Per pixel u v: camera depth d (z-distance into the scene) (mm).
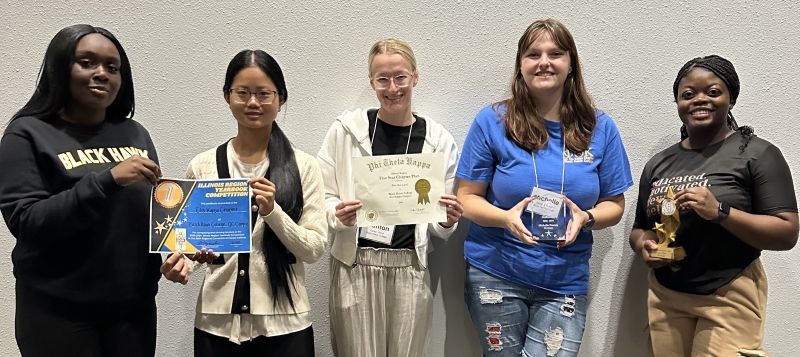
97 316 1407
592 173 1804
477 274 1877
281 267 1575
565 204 1744
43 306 1371
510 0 2090
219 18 2066
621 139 1986
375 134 1869
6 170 1310
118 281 1409
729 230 1678
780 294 2186
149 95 2078
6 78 2055
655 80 2127
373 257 1809
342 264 1830
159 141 2092
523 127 1807
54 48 1356
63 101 1373
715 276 1739
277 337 1582
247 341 1583
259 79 1569
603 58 2121
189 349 2145
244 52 1607
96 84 1370
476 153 1870
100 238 1386
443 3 2090
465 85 2115
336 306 1833
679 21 2107
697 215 1743
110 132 1457
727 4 2104
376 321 1822
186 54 2070
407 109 1854
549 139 1824
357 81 2102
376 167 1696
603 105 2139
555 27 1776
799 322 2178
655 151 2148
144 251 1467
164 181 1455
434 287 2152
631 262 2180
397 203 1693
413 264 1832
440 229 1812
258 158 1633
